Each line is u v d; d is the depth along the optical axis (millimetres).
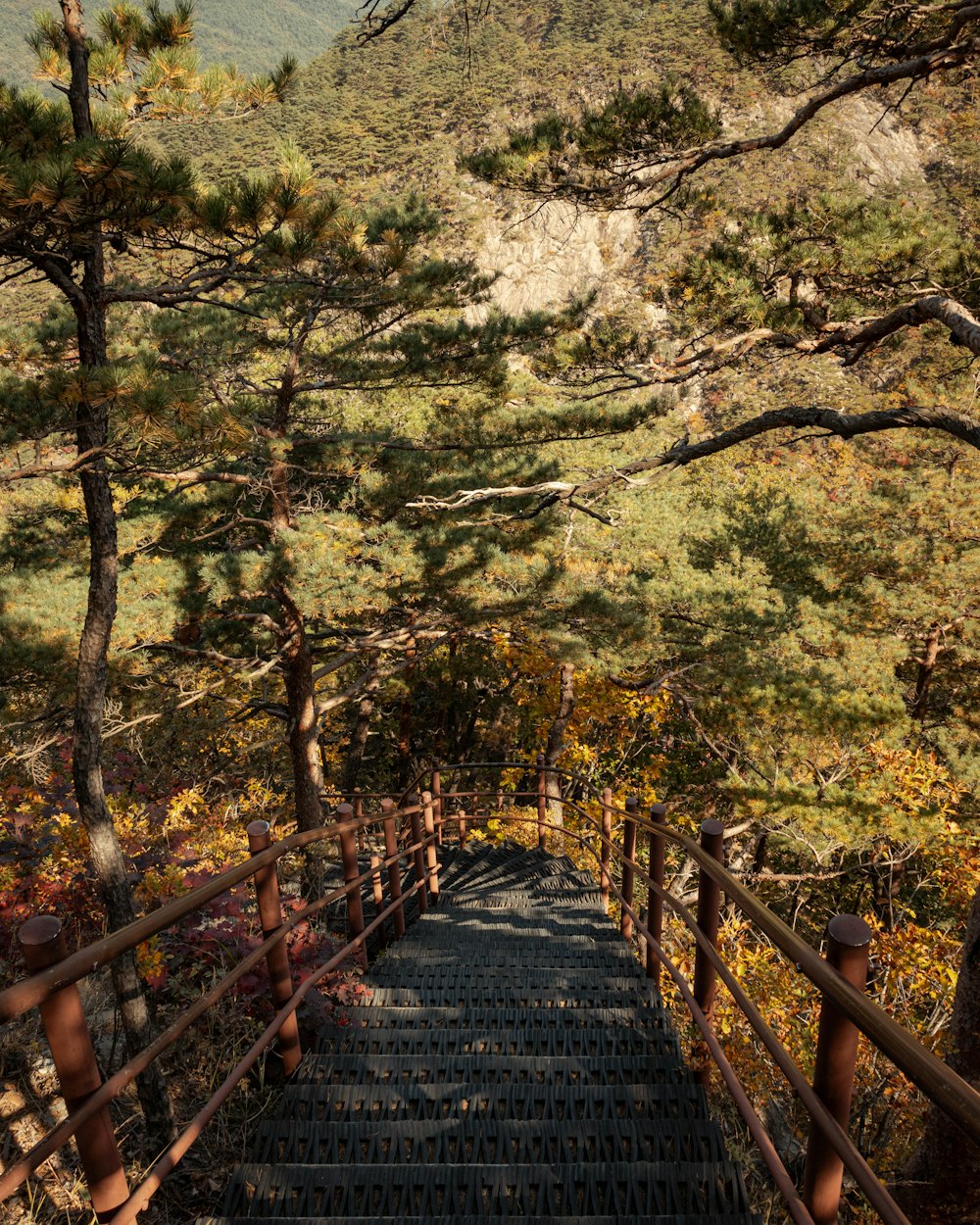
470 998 5078
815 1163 1845
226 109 7336
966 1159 4977
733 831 15070
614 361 8914
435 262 10898
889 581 19109
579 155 8328
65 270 6285
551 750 18891
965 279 8008
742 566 17828
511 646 17625
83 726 6086
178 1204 4039
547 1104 3459
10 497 12000
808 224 8344
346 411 14586
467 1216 2701
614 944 6703
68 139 5875
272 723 21422
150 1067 4645
